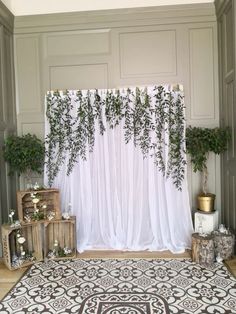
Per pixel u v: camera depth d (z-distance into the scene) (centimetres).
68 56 387
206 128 356
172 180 356
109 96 355
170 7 373
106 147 358
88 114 358
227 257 316
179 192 357
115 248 359
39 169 376
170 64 377
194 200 378
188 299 243
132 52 380
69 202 367
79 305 238
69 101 361
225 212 361
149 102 353
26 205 345
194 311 226
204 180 367
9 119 374
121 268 304
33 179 389
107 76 384
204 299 242
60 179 367
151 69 379
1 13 352
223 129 341
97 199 364
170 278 280
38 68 391
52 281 279
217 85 375
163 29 377
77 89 387
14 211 351
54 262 324
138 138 356
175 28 376
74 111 363
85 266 312
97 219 366
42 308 235
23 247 331
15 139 352
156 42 378
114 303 239
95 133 361
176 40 376
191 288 260
